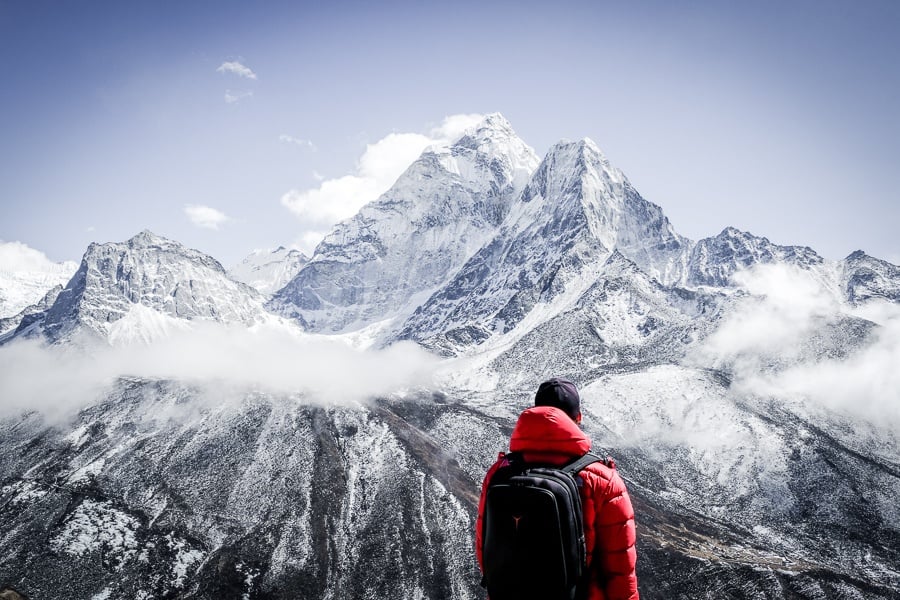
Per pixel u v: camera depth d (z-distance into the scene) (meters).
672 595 143.25
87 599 151.25
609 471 6.90
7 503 191.75
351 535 173.12
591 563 6.72
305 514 179.75
